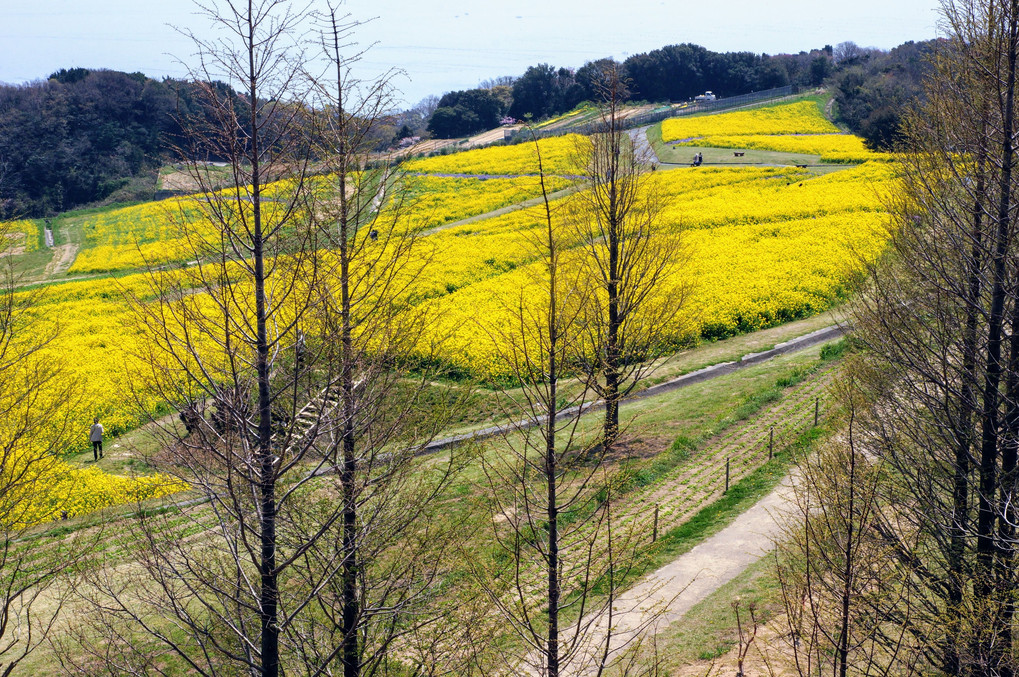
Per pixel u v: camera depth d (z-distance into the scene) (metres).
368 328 11.37
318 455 12.04
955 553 12.12
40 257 76.69
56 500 22.34
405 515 11.84
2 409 13.91
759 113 120.31
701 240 52.81
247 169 9.65
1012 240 11.56
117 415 31.36
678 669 14.34
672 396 30.25
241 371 10.61
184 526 16.11
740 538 19.00
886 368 13.95
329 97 10.50
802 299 40.50
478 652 11.70
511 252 52.22
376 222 12.45
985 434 11.83
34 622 16.14
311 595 10.12
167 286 9.75
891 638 13.62
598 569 13.73
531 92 144.50
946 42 12.73
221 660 12.34
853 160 85.25
